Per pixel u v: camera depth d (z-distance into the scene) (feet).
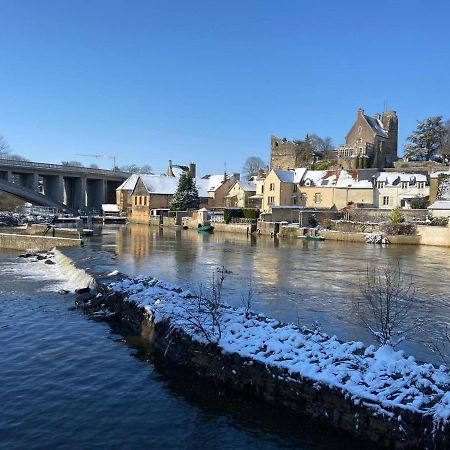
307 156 356.79
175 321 54.44
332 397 37.27
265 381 41.93
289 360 42.06
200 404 43.24
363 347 45.42
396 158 327.88
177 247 160.45
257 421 40.19
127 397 44.57
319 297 78.54
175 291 71.31
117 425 39.60
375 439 34.55
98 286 82.33
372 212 217.97
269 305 72.64
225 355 45.73
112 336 62.08
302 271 107.55
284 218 234.17
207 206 321.32
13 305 78.64
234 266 114.73
